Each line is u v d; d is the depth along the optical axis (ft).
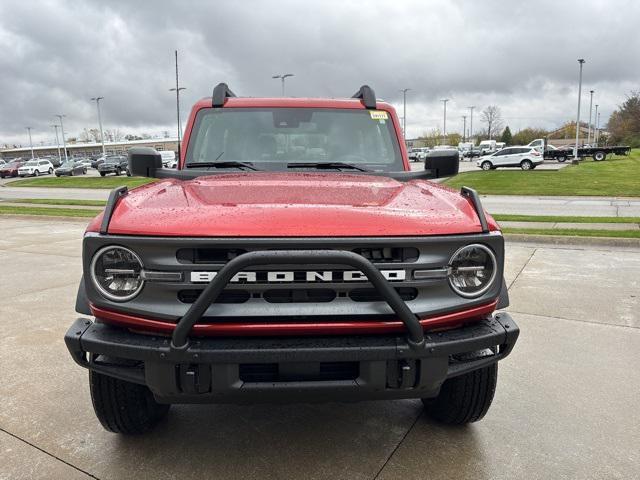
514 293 19.84
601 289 20.39
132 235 7.32
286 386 7.23
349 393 7.39
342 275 7.30
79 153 465.88
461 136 388.37
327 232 7.29
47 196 81.10
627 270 23.84
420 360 7.47
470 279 7.82
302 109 12.54
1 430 10.10
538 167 139.95
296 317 7.33
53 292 20.38
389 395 7.57
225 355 7.06
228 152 12.06
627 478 8.66
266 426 10.32
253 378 7.40
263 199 8.26
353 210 7.74
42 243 32.71
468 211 8.22
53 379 12.39
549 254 27.81
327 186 9.39
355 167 11.85
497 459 9.19
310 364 7.30
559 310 17.66
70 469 8.86
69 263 26.21
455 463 9.05
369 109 12.80
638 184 79.97
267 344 7.22
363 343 7.32
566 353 13.96
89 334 7.61
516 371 12.85
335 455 9.29
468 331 7.89
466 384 9.37
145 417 9.48
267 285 7.23
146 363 7.32
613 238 30.35
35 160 185.98
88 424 10.36
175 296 7.30
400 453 9.36
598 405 11.16
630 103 281.13
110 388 8.82
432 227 7.62
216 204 7.94
